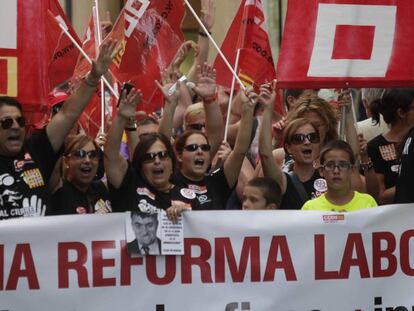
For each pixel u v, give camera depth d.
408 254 20.11
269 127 22.11
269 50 25.30
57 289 19.33
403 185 21.58
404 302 20.06
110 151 20.73
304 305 19.92
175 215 19.55
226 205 22.86
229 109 24.20
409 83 23.41
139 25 26.38
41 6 21.88
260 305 19.77
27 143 20.61
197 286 19.64
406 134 23.16
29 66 21.84
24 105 21.86
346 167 21.42
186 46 26.25
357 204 21.64
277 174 22.19
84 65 25.05
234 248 19.72
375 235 20.05
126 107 20.73
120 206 20.83
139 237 19.42
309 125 22.73
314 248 19.92
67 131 20.70
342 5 23.17
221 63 26.28
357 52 23.27
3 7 21.75
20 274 19.25
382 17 23.28
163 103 26.44
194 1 43.12
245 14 25.25
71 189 21.08
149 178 20.88
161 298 19.55
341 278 19.97
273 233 19.81
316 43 23.16
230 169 21.70
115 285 19.45
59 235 19.34
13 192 20.27
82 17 41.88
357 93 34.03
